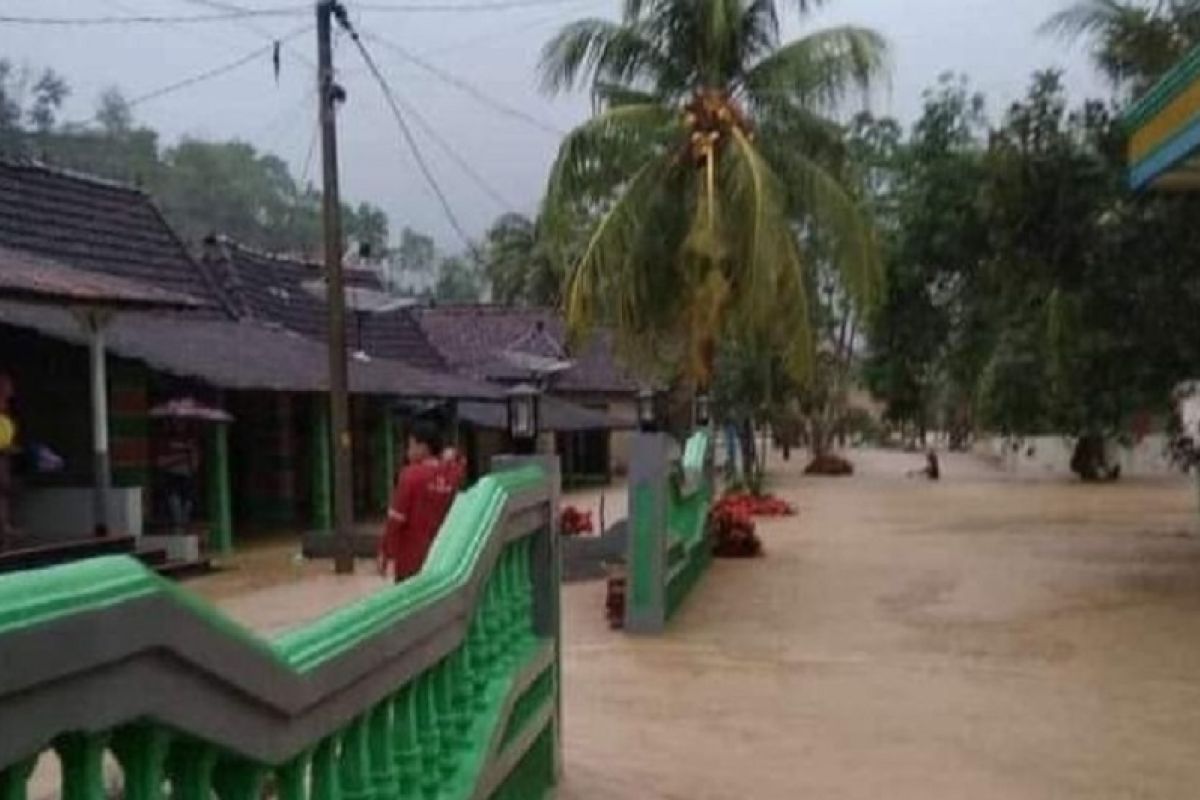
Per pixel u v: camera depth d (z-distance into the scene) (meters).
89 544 15.72
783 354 20.52
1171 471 42.28
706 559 17.59
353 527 20.69
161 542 17.50
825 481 45.00
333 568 18.36
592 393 42.72
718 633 12.19
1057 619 12.79
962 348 23.33
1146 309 16.08
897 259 20.86
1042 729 8.16
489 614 4.64
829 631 12.23
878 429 86.50
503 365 35.53
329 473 23.81
